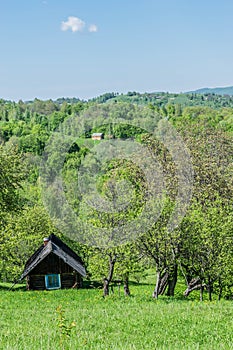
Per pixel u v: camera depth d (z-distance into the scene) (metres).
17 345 13.70
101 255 32.28
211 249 31.00
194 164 42.38
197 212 32.25
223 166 46.78
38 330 17.42
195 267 32.06
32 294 36.38
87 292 39.09
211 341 15.16
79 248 53.31
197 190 39.28
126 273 32.78
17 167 45.84
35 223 57.72
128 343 14.96
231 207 36.19
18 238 49.91
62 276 47.59
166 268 32.38
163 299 29.38
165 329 17.48
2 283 54.75
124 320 19.50
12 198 44.94
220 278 31.73
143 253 32.09
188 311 21.70
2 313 23.55
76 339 15.30
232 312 21.27
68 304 27.94
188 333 16.67
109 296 30.34
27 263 53.38
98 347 13.69
